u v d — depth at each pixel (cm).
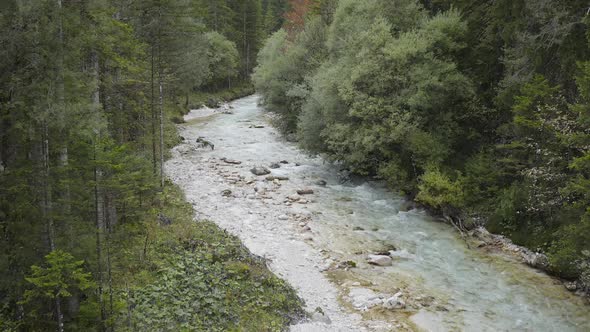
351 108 2433
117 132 1808
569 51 1648
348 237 1855
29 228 839
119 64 1554
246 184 2539
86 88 965
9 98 828
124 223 1283
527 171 1647
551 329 1213
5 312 834
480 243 1783
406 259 1659
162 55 2159
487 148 2211
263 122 4634
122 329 959
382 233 1905
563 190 1368
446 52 2409
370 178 2709
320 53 3541
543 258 1558
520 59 1861
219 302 1170
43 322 862
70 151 896
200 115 5100
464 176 2144
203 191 2348
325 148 2839
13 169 830
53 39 838
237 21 7688
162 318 1062
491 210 1942
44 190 844
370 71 2339
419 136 2197
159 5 1970
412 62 2341
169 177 2559
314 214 2116
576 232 1259
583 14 1608
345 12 2948
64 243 877
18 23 813
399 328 1214
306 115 2886
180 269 1291
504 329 1214
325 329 1177
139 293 1130
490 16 2230
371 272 1554
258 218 2016
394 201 2320
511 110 1867
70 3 970
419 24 2561
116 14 1836
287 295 1315
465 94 2286
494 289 1434
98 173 934
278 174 2780
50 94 816
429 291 1423
